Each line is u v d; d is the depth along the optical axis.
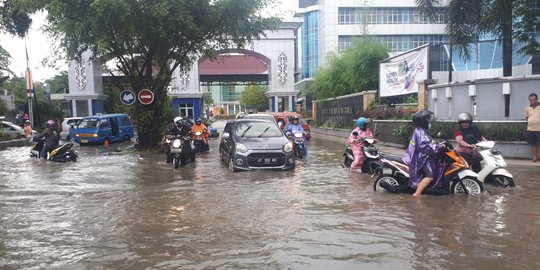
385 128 17.88
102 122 22.39
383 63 22.39
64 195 7.87
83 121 22.45
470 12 16.27
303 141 13.66
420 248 4.61
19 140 23.58
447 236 5.00
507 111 12.41
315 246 4.71
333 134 26.45
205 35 18.16
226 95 126.31
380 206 6.59
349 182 8.87
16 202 7.29
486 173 7.94
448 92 14.23
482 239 4.88
